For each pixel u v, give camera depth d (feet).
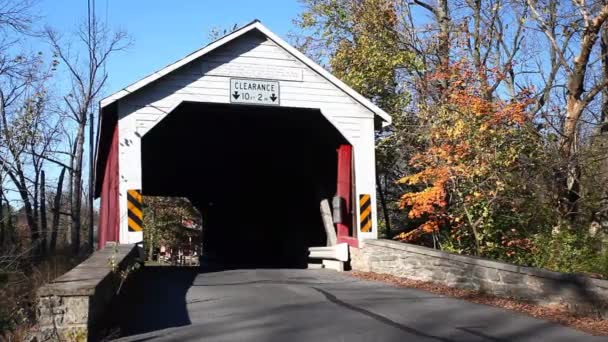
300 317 28.68
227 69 49.34
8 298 35.27
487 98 51.93
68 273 26.55
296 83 50.78
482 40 67.00
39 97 61.52
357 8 72.79
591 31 49.16
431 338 24.95
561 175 47.55
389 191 73.56
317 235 60.49
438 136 50.90
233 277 44.62
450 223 55.01
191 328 26.22
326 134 56.54
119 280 29.58
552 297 31.17
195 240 163.73
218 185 85.66
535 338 25.35
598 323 27.91
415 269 41.50
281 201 74.08
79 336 22.44
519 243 49.01
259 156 69.51
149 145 65.87
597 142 47.37
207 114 54.65
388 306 31.73
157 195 95.45
